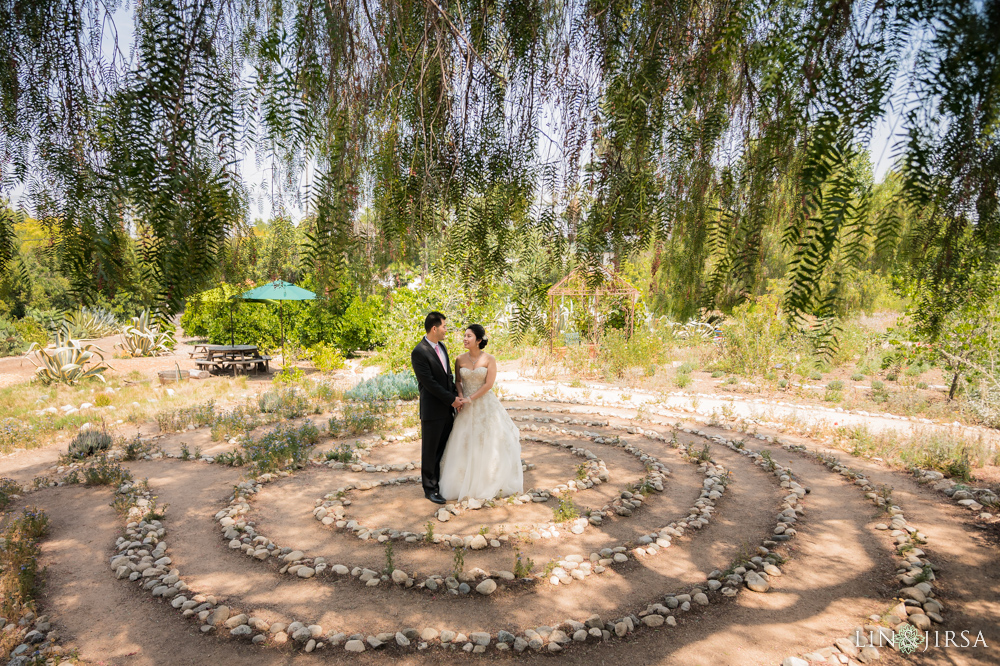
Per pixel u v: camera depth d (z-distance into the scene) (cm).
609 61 195
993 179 132
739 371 1209
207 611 319
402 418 839
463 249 220
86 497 511
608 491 525
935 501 502
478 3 199
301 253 167
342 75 169
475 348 509
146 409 891
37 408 881
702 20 184
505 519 453
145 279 142
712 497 500
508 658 285
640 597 341
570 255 223
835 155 143
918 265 149
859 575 369
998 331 766
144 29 141
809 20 151
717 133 187
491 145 209
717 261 194
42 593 344
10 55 151
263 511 472
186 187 138
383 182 193
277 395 916
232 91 150
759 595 344
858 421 820
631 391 1076
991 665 277
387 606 330
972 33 122
